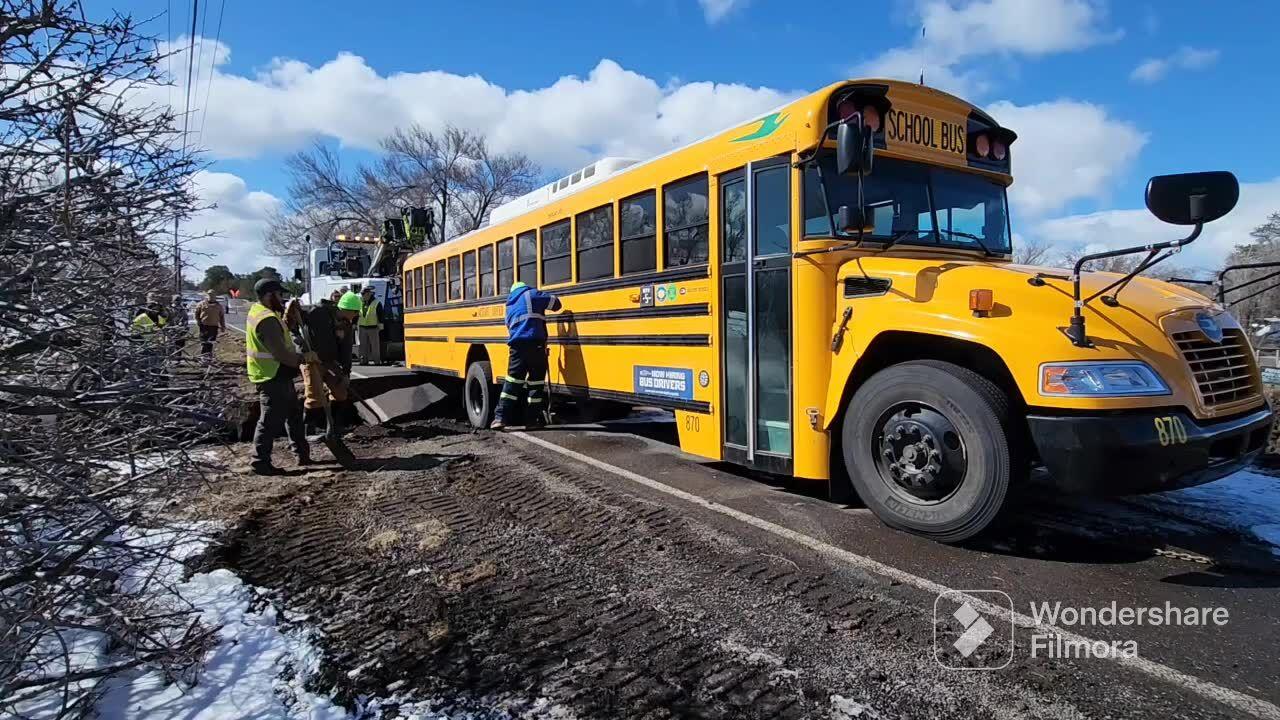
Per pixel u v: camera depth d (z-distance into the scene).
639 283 6.34
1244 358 4.22
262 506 5.30
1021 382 3.77
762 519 4.74
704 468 6.31
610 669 2.93
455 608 3.52
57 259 2.41
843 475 4.84
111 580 2.64
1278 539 4.20
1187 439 3.61
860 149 4.22
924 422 4.20
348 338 9.89
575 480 5.93
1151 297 4.00
